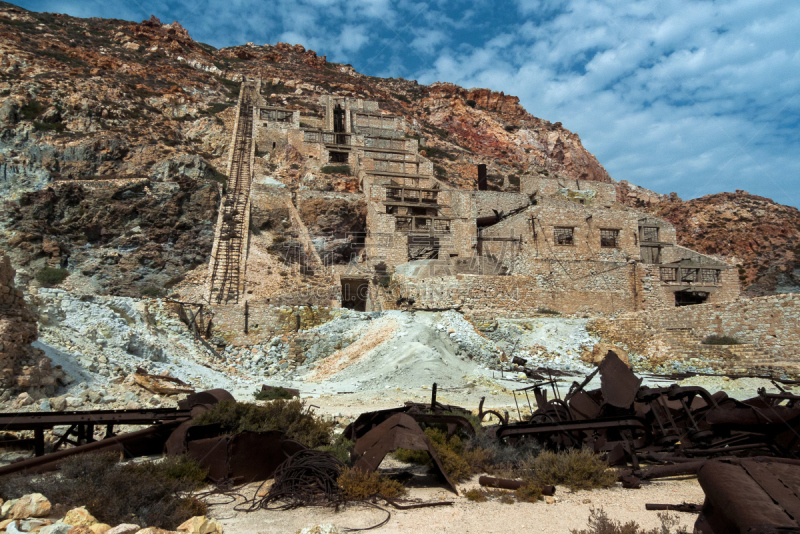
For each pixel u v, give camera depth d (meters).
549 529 7.16
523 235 43.59
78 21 114.38
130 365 21.36
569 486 9.35
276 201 53.47
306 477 8.89
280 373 28.98
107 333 23.36
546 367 30.62
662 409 11.06
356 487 8.48
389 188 55.34
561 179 66.62
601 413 10.84
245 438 9.72
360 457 9.38
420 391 22.72
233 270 43.12
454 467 9.85
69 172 52.69
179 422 11.30
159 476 8.56
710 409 10.39
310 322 32.16
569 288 43.12
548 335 34.53
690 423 10.79
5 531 6.11
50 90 63.88
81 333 22.06
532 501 8.50
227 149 68.56
